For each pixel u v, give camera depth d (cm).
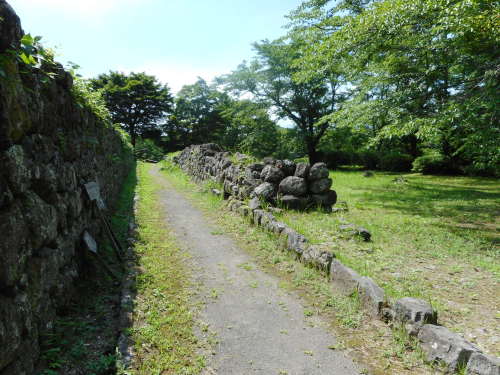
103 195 649
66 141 368
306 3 1262
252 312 348
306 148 2448
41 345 249
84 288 374
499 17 568
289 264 475
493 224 698
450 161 1927
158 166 2311
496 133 745
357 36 796
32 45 248
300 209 741
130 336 286
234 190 849
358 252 499
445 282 407
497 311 338
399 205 923
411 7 652
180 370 252
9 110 213
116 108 3862
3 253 194
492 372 225
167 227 668
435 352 263
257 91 2212
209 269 462
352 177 1845
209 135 4206
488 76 709
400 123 841
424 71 902
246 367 261
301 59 1110
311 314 346
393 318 312
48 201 294
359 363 268
